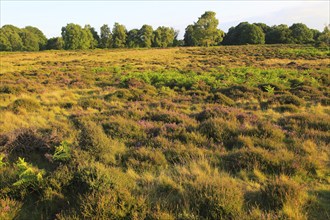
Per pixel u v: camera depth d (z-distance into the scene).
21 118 10.23
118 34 114.56
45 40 136.75
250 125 8.77
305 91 15.40
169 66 33.53
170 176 5.52
